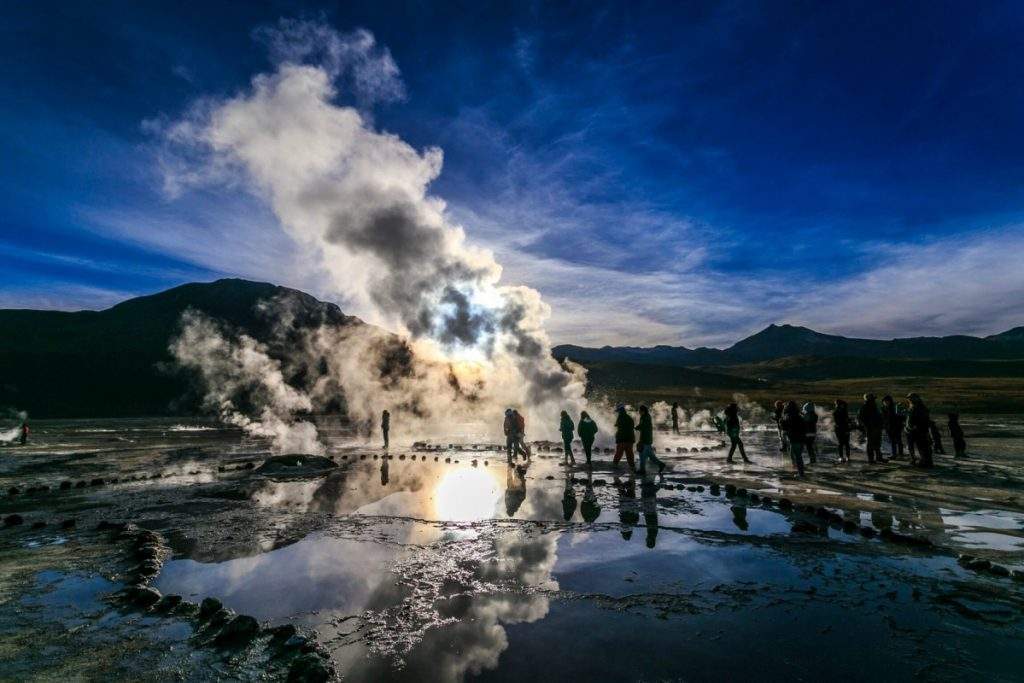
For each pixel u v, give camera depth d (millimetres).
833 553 7371
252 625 5188
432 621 5379
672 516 9789
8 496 13039
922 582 6223
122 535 8836
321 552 7836
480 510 10578
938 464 15719
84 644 4984
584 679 4199
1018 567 6551
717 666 4371
